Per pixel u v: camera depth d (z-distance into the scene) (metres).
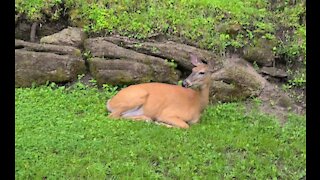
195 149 9.04
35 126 9.45
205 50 12.53
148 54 12.17
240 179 8.26
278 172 8.59
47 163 8.11
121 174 8.02
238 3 13.98
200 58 12.11
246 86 11.91
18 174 7.74
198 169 8.41
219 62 12.26
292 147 9.52
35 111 10.15
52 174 7.85
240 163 8.68
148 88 10.55
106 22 12.78
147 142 9.12
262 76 12.46
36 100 10.73
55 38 12.27
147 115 10.42
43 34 12.94
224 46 12.68
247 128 10.27
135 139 9.20
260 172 8.49
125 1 13.28
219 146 9.17
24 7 12.78
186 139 9.37
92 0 13.20
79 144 8.80
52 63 11.58
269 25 13.27
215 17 13.30
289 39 13.13
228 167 8.59
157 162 8.55
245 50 12.70
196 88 10.45
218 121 10.61
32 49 11.84
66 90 11.43
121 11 13.09
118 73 11.62
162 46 12.16
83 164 8.20
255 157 8.93
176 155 8.77
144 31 12.68
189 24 12.96
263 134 9.97
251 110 11.41
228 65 12.33
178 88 10.55
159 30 12.77
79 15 12.91
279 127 10.48
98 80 11.66
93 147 8.75
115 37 12.46
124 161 8.41
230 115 10.92
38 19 12.80
